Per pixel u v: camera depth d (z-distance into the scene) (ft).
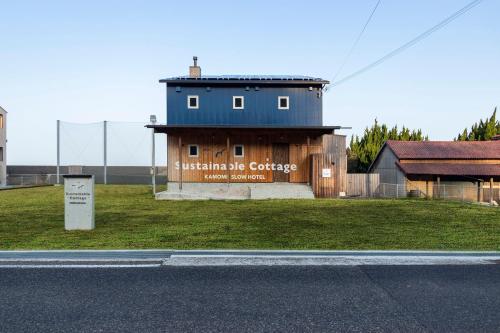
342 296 14.98
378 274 17.98
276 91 74.79
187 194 60.64
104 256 20.93
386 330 11.94
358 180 93.04
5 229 30.66
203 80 73.10
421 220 36.27
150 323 12.38
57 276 17.49
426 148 107.45
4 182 112.27
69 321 12.55
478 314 13.25
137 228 31.17
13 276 17.47
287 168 71.26
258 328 12.03
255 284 16.42
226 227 31.83
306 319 12.75
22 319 12.70
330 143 86.02
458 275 17.87
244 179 70.85
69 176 30.25
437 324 12.41
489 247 24.02
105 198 61.98
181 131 66.49
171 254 21.49
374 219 36.91
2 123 120.57
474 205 50.80
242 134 70.69
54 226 32.27
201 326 12.16
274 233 28.96
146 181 127.13
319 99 75.05
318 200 58.39
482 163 101.86
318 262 20.01
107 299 14.57
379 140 159.43
